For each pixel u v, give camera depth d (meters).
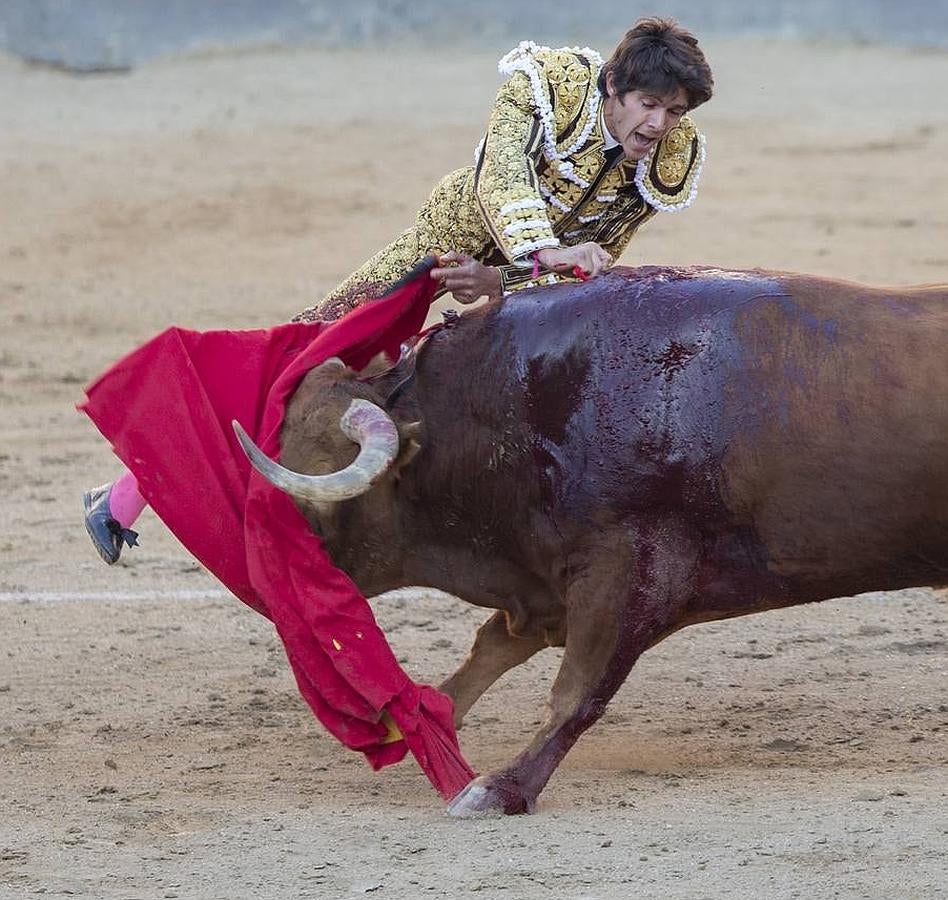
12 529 27.66
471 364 16.22
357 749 16.17
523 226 16.22
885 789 16.11
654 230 50.84
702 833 14.82
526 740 18.56
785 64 79.12
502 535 16.36
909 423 15.31
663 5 89.50
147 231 51.91
